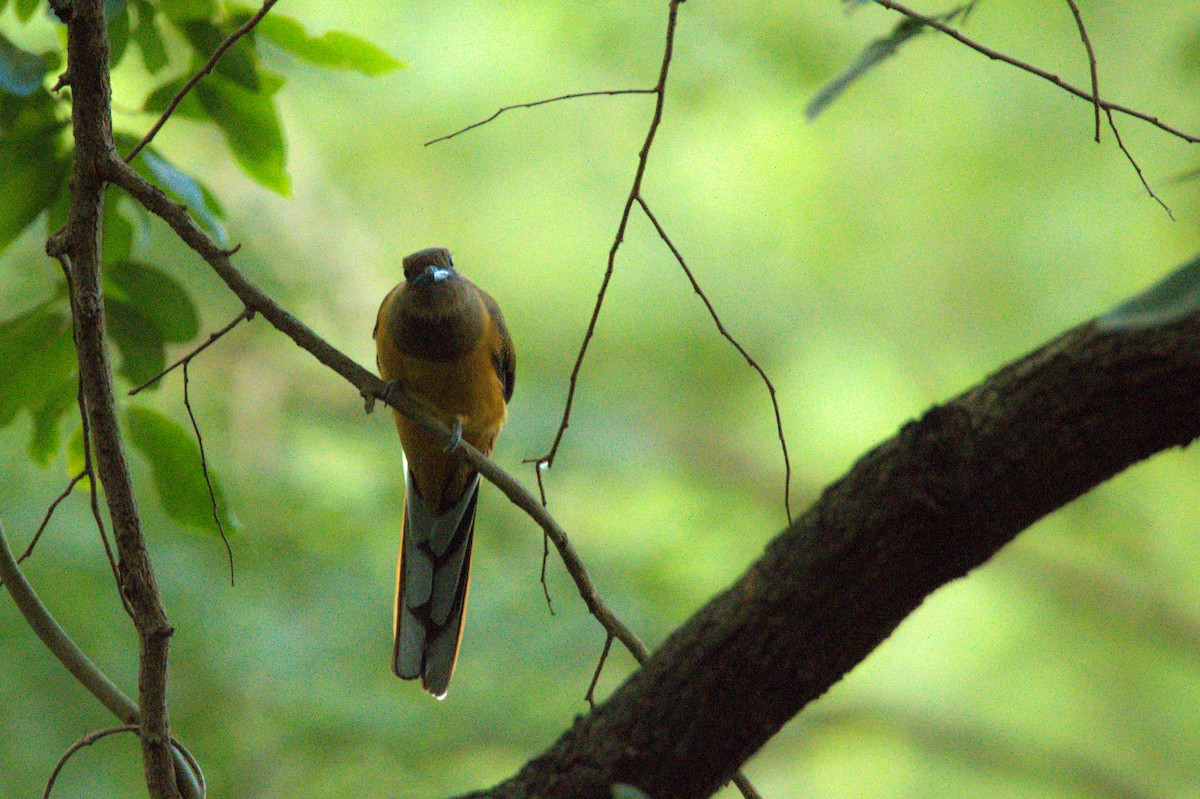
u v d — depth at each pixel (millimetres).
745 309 15992
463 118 14914
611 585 13438
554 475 14516
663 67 4383
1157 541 17531
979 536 4176
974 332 16391
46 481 10773
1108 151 15117
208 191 6168
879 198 16062
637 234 15703
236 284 4758
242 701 11555
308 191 14688
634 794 3748
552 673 12445
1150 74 14875
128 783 10484
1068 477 4070
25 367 6086
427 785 12148
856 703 18156
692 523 15969
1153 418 3949
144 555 4688
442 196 15680
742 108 15242
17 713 10039
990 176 15828
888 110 15828
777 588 4328
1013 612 18281
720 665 4348
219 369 14156
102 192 4688
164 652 4656
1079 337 4094
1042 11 15219
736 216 15922
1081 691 18078
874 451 4367
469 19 14625
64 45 6340
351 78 14469
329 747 11828
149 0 5984
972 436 4137
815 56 14711
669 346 16031
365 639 12055
